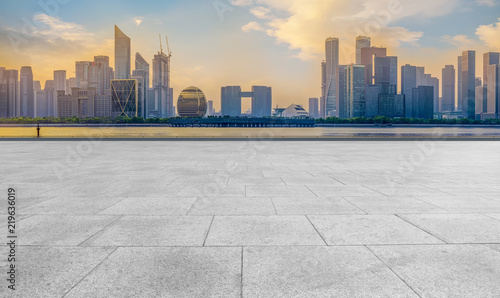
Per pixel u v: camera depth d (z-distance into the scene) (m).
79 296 3.38
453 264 4.14
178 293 3.44
